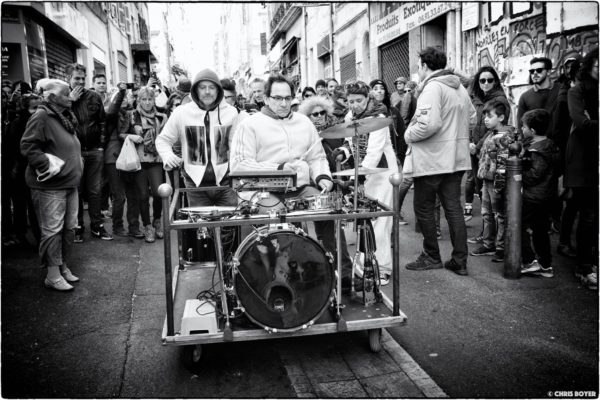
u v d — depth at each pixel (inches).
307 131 155.4
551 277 185.0
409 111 303.4
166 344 118.9
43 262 188.7
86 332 149.9
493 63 343.0
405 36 494.6
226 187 168.1
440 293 173.9
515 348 134.5
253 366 128.6
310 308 122.8
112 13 823.1
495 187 191.0
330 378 121.6
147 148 242.7
